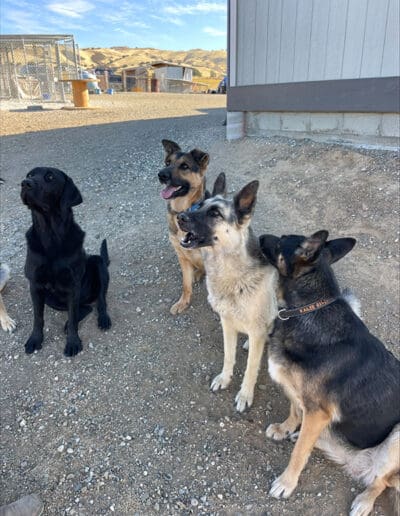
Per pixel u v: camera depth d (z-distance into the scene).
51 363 1.43
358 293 1.66
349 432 1.01
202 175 1.71
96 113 6.14
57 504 1.00
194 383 1.35
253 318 1.20
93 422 1.21
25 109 6.72
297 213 2.21
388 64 2.39
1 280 1.72
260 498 1.02
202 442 1.15
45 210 1.33
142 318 1.65
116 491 1.02
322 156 2.62
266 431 1.18
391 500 1.00
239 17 3.02
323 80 2.69
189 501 1.00
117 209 2.53
